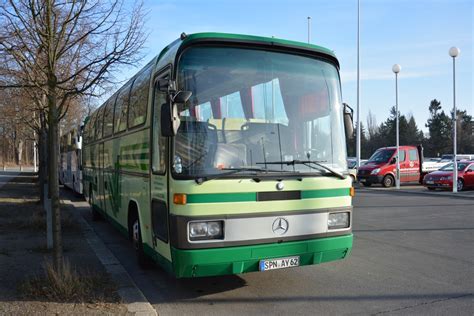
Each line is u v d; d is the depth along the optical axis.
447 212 13.98
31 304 5.05
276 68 5.60
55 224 5.83
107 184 10.00
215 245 4.89
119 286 5.84
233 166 5.11
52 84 5.82
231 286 6.18
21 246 8.30
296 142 5.52
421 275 6.67
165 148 5.29
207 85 5.20
